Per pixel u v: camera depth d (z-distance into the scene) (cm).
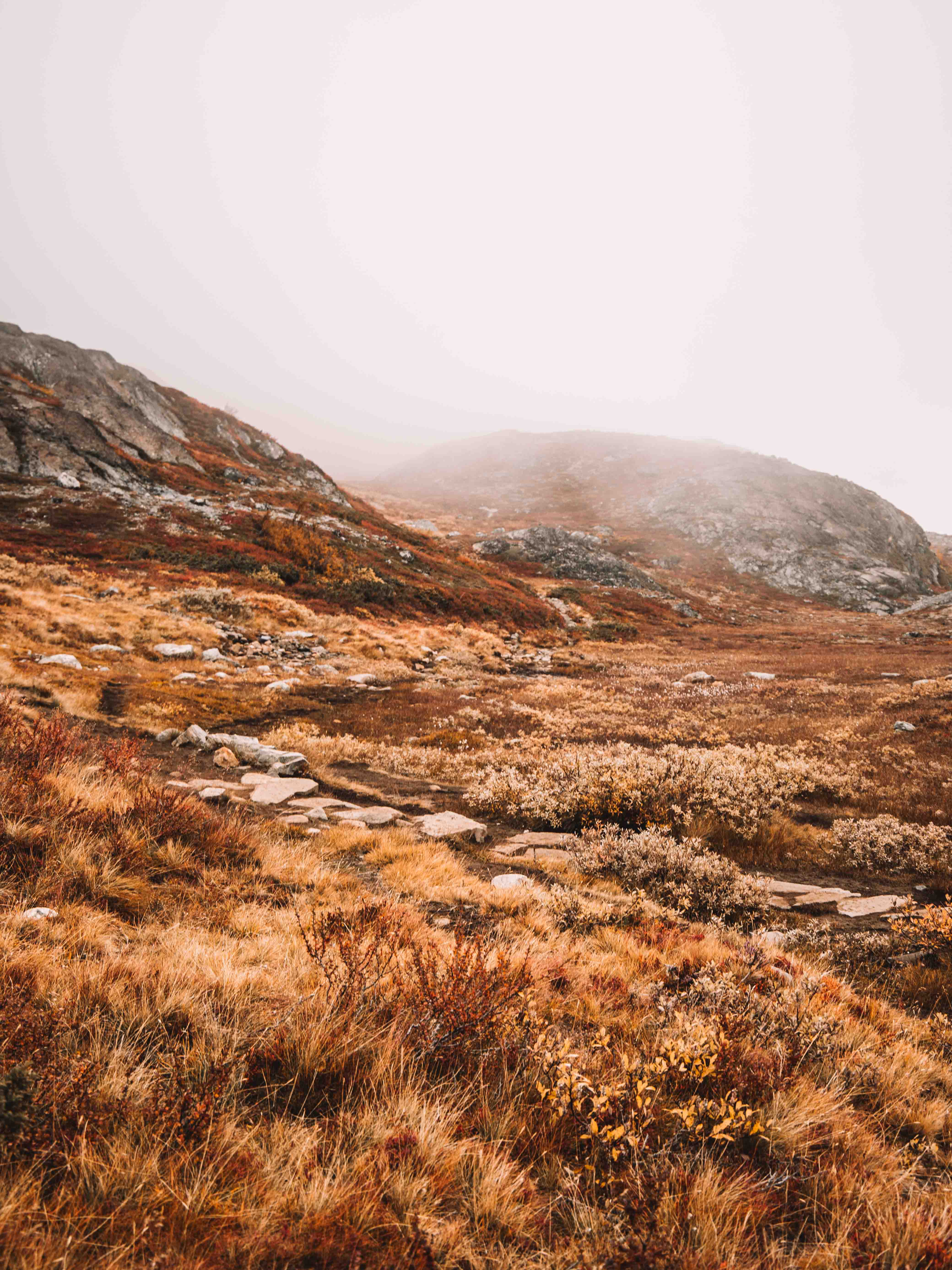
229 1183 207
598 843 818
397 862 678
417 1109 262
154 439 5031
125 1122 223
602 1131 255
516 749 1475
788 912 702
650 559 9138
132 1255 177
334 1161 222
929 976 544
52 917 386
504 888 639
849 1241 221
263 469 6341
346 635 2984
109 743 909
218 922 459
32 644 1780
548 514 11706
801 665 3394
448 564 5372
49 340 5297
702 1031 336
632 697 2402
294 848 681
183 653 2162
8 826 484
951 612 6594
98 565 2977
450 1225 204
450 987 334
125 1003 301
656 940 559
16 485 3697
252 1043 290
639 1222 210
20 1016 255
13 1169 198
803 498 11406
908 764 1341
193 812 655
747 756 1366
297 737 1365
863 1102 341
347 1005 325
